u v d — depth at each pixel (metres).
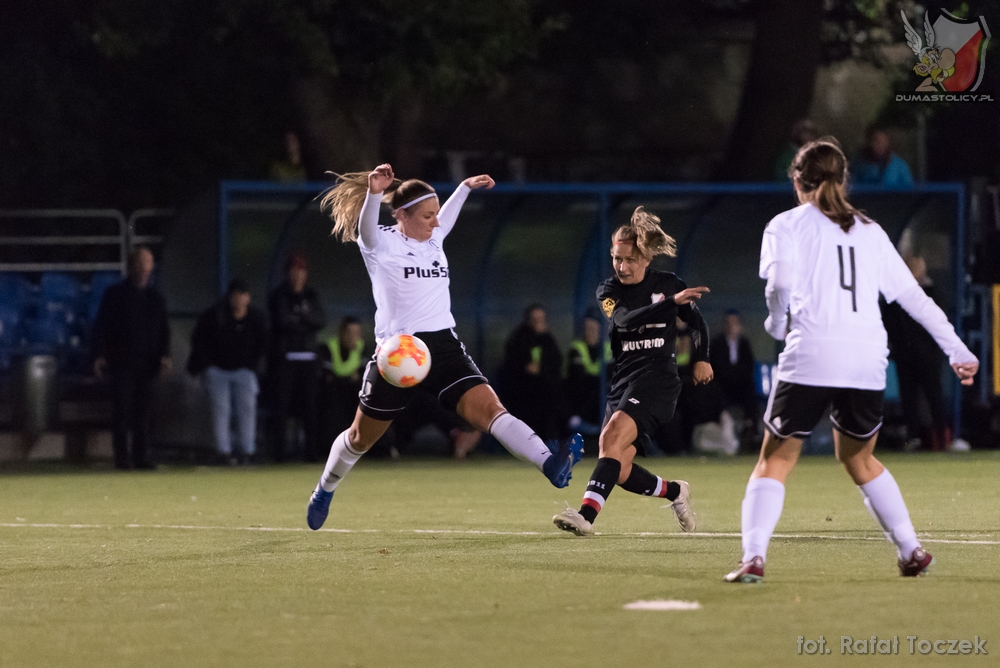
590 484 26.08
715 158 81.94
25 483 46.25
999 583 20.05
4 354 62.22
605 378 58.75
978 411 60.66
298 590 20.33
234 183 54.12
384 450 56.22
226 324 53.72
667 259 61.62
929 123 83.25
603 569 22.08
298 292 54.91
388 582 20.98
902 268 20.06
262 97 74.69
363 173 26.33
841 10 77.44
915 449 58.06
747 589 19.67
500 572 21.88
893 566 22.12
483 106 79.44
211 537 28.23
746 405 58.75
